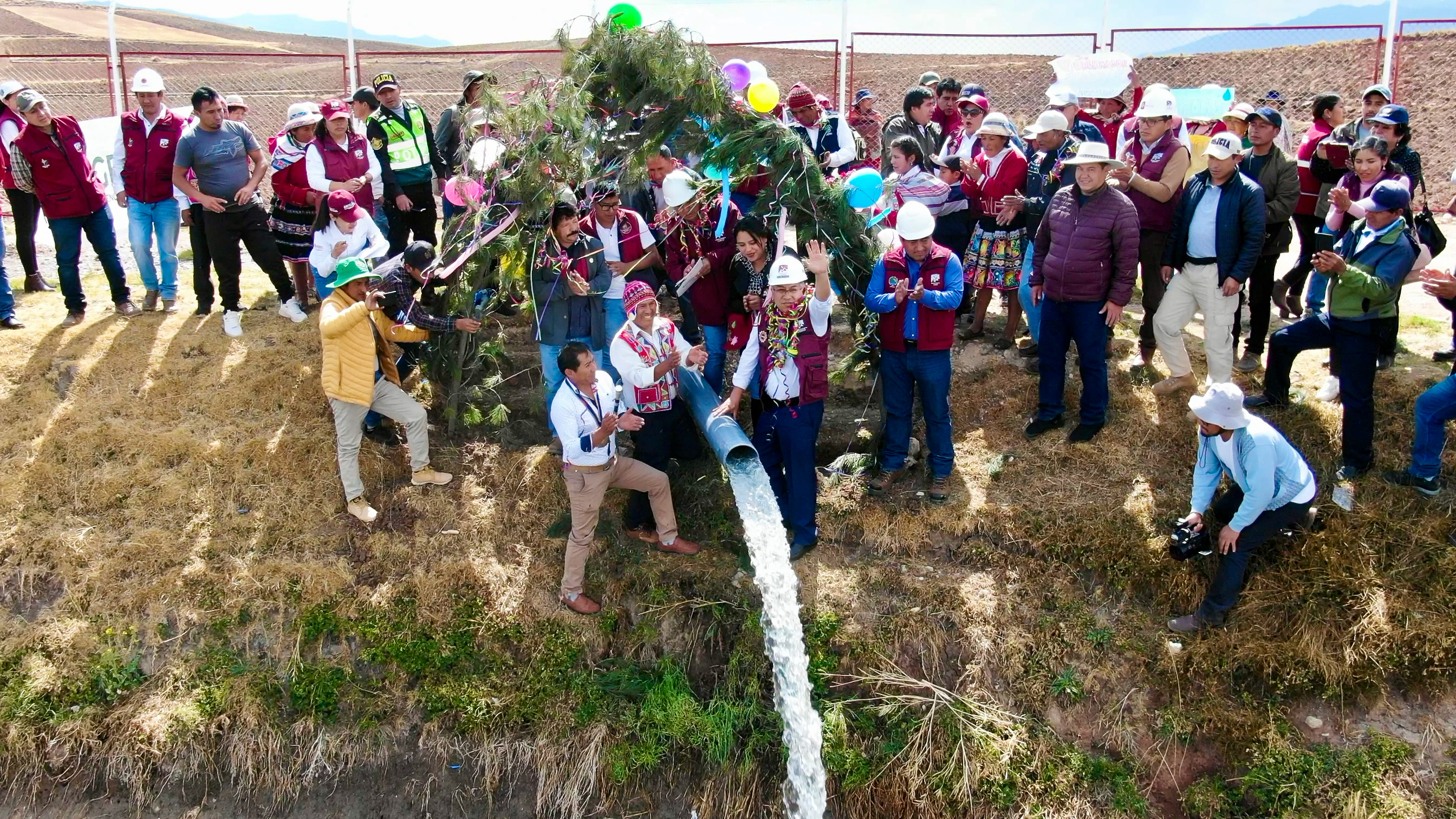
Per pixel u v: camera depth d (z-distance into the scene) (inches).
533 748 248.8
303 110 312.8
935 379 265.7
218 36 1822.1
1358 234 256.1
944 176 303.1
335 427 299.1
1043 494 278.5
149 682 255.0
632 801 246.7
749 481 251.8
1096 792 236.7
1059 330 280.7
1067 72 323.3
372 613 262.4
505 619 262.5
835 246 274.2
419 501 282.5
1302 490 240.8
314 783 248.8
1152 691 246.5
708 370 290.4
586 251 266.2
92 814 244.5
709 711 251.0
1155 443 286.7
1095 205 262.7
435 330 275.7
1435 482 260.2
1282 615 248.2
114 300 341.4
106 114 690.2
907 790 238.8
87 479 285.6
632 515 273.4
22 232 353.7
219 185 314.7
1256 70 703.1
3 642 258.1
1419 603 243.9
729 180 263.0
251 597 262.7
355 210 273.3
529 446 299.6
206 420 301.4
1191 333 339.9
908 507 279.6
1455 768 227.8
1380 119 296.8
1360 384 259.3
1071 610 257.9
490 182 272.1
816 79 512.4
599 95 275.4
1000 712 246.4
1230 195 263.3
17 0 1894.7
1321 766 230.4
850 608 259.6
